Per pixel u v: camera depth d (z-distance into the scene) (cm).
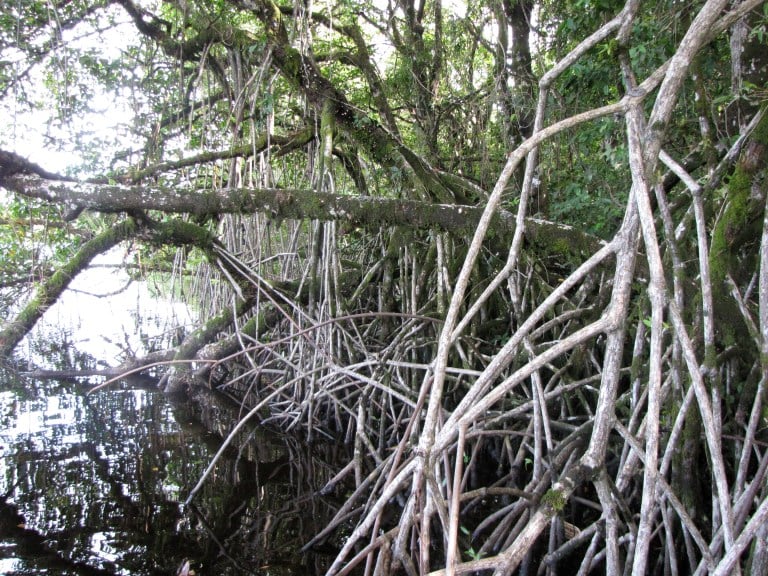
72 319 1481
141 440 668
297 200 530
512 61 788
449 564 218
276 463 620
